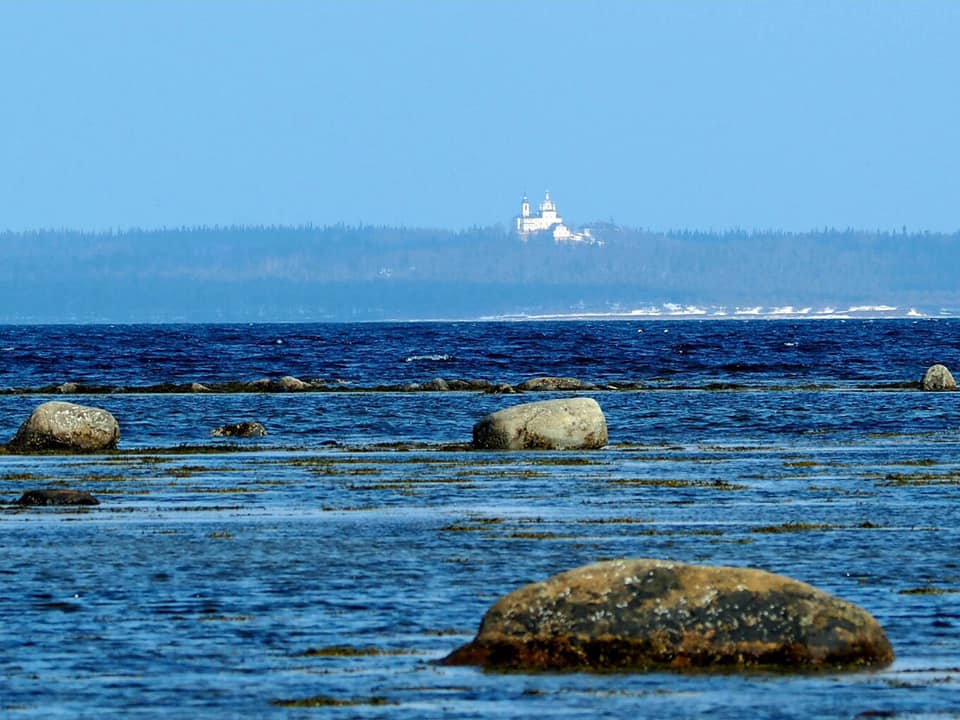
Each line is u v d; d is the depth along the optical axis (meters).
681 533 101.50
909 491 127.06
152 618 72.50
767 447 173.50
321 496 124.31
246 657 64.31
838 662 60.03
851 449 171.00
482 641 61.81
